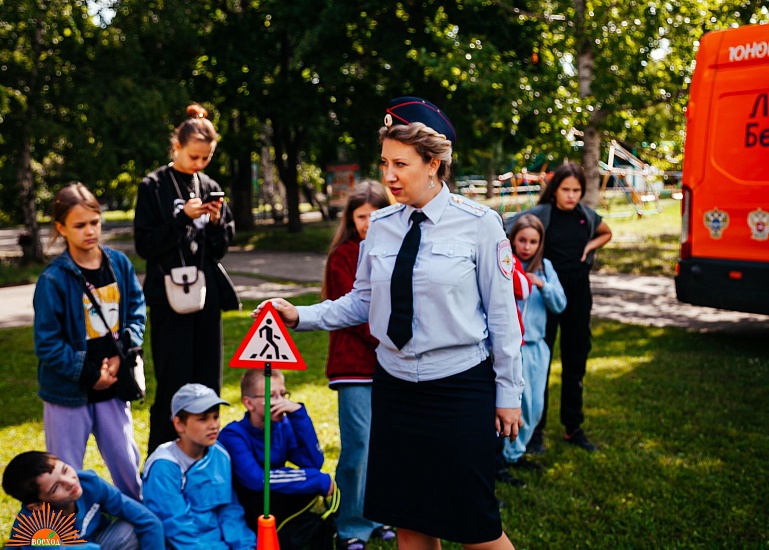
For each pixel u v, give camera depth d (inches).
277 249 872.9
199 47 824.3
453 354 108.5
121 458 150.0
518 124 576.7
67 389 142.8
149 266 172.6
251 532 141.3
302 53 718.5
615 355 311.9
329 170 932.0
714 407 237.6
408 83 756.6
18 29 719.7
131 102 713.6
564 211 206.5
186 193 175.5
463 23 673.0
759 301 286.5
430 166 108.8
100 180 723.4
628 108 528.7
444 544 153.5
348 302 121.8
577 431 206.7
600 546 149.2
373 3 703.1
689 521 159.9
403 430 111.1
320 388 265.0
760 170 285.4
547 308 188.9
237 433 148.6
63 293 142.6
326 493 144.6
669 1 487.2
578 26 521.7
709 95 299.4
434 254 107.9
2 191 821.9
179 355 172.4
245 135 938.7
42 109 744.3
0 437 224.2
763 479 180.2
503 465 183.3
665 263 625.3
